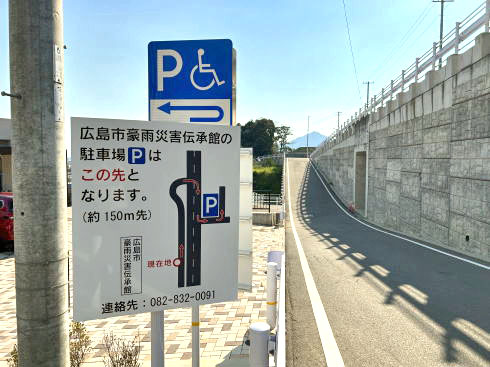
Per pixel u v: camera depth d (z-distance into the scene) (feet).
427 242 46.75
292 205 102.06
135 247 10.25
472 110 37.35
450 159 42.50
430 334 17.35
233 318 21.03
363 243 45.96
